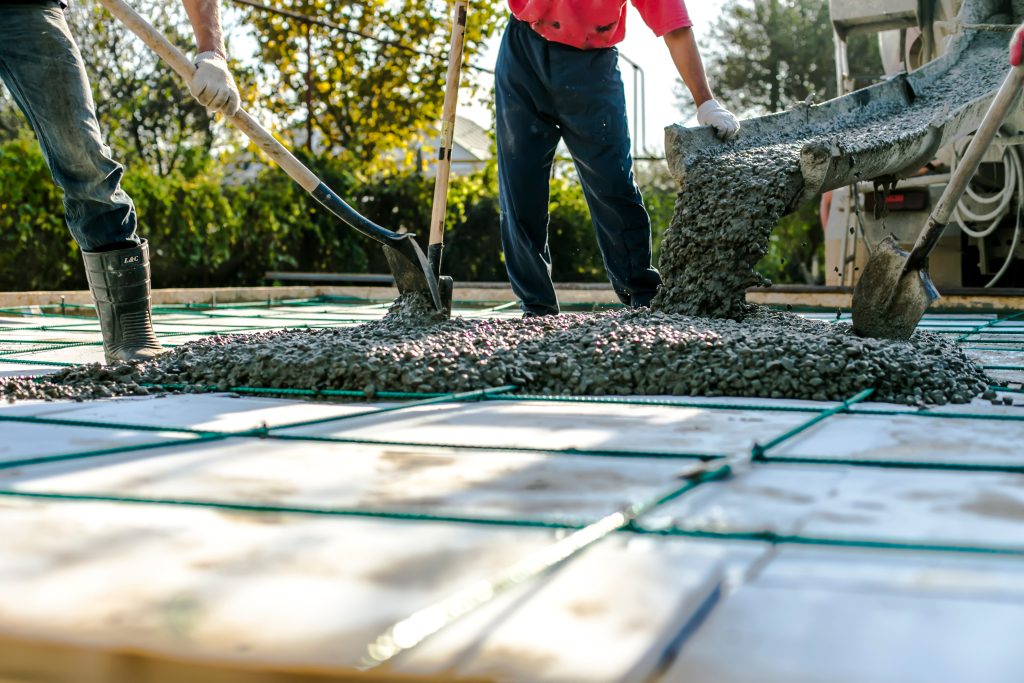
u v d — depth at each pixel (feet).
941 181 19.19
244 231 29.71
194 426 5.82
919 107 12.34
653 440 5.31
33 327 14.83
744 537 3.33
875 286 8.47
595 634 2.49
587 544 3.20
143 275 8.99
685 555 3.16
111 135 40.96
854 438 5.31
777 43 70.69
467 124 57.62
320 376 7.36
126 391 7.41
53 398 7.10
